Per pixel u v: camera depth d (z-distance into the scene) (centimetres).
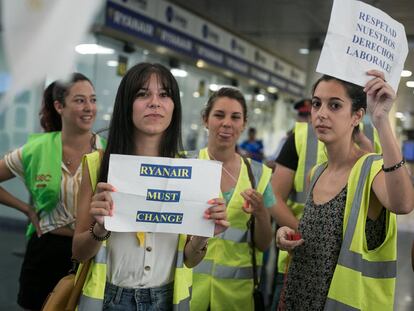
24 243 645
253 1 770
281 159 270
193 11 859
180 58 878
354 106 183
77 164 255
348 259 173
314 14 823
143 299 162
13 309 421
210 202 155
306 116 451
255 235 233
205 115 253
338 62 160
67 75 51
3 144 680
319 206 187
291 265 193
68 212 250
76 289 165
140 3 706
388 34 168
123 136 165
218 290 229
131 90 162
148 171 152
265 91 1366
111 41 736
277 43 1111
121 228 151
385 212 176
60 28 50
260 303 236
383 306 171
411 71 430
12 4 47
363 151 192
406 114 1541
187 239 173
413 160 2219
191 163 154
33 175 253
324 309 177
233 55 1026
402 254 711
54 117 273
